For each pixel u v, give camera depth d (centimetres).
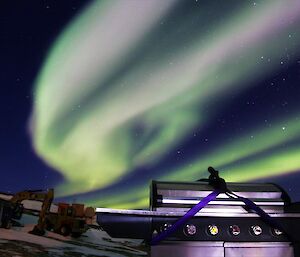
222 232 268
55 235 1525
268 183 312
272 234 271
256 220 274
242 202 281
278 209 290
